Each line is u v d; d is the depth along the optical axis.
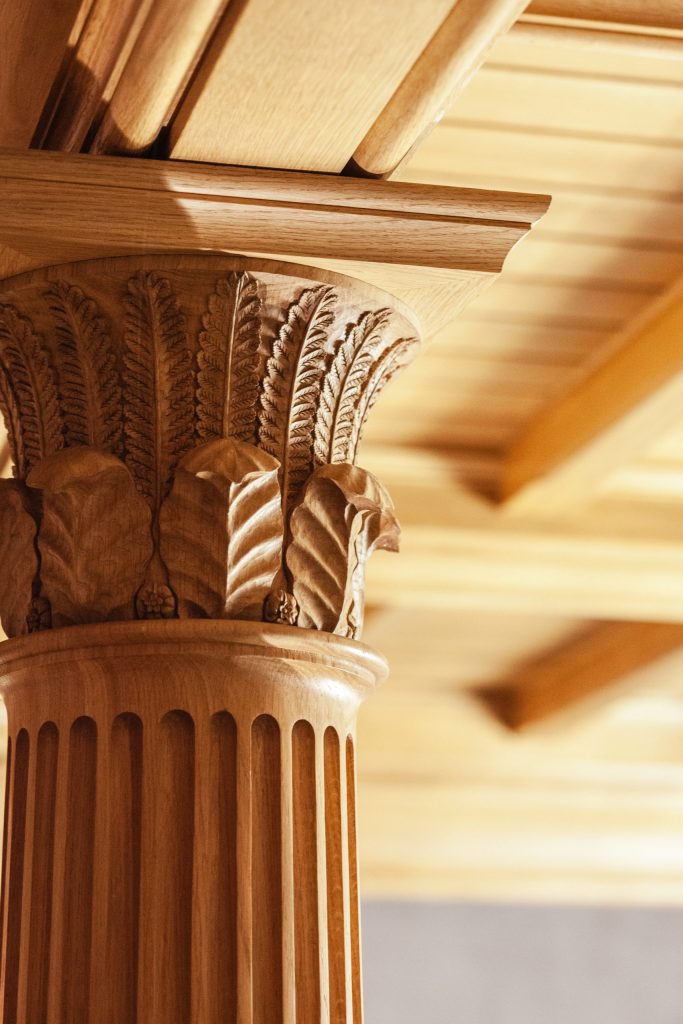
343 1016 2.41
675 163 3.90
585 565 6.36
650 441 5.25
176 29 2.16
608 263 4.41
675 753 11.27
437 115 2.39
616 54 3.43
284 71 2.22
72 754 2.43
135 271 2.43
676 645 8.29
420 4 2.11
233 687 2.43
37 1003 2.37
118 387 2.52
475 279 2.54
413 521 6.17
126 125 2.40
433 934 12.66
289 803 2.41
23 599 2.57
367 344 2.65
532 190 4.02
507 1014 12.60
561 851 12.15
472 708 10.84
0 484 2.61
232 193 2.41
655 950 12.89
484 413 5.59
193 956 2.29
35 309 2.53
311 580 2.54
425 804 11.82
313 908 2.40
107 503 2.47
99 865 2.35
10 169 2.35
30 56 2.33
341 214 2.45
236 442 2.45
